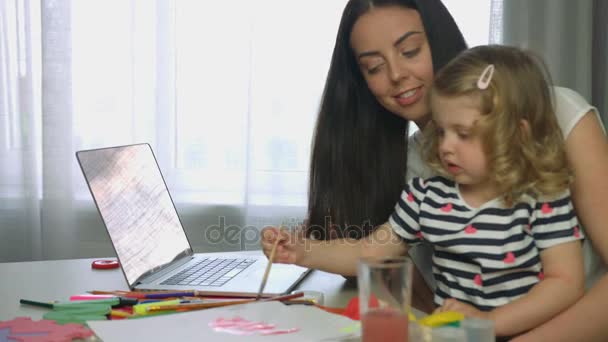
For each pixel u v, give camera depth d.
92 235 2.29
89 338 0.81
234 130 2.23
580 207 1.00
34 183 2.24
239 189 2.26
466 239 0.98
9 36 2.21
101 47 2.22
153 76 2.22
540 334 0.86
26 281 1.14
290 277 1.14
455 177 0.98
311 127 2.21
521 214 0.96
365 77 1.20
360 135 1.27
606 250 0.97
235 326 0.81
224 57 2.20
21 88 2.20
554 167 0.95
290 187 2.23
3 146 2.24
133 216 1.15
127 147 1.23
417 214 1.09
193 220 2.28
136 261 1.09
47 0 2.13
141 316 0.89
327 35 2.18
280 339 0.76
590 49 2.10
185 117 2.23
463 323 0.69
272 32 2.18
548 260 0.96
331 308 0.96
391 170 1.27
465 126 0.94
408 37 1.13
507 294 0.97
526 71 0.97
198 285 1.07
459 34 1.20
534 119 0.96
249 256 1.34
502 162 0.93
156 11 2.17
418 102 1.16
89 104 2.23
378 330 0.65
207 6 2.19
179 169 2.26
